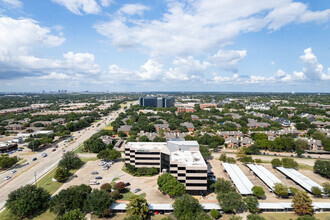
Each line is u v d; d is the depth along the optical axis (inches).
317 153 7426.2
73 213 3238.2
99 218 3624.5
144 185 4877.0
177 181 4340.6
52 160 6569.9
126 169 5816.9
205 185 4466.0
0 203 4082.2
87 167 5994.1
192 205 3577.8
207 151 6589.6
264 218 3334.2
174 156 5172.2
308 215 3361.2
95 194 3735.2
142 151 5570.9
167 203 4087.1
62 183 4965.6
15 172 5595.5
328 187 4323.3
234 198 3762.3
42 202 3865.7
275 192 4335.6
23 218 3602.4
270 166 6205.7
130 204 3543.3
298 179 5049.2
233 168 5669.3
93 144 7229.3
